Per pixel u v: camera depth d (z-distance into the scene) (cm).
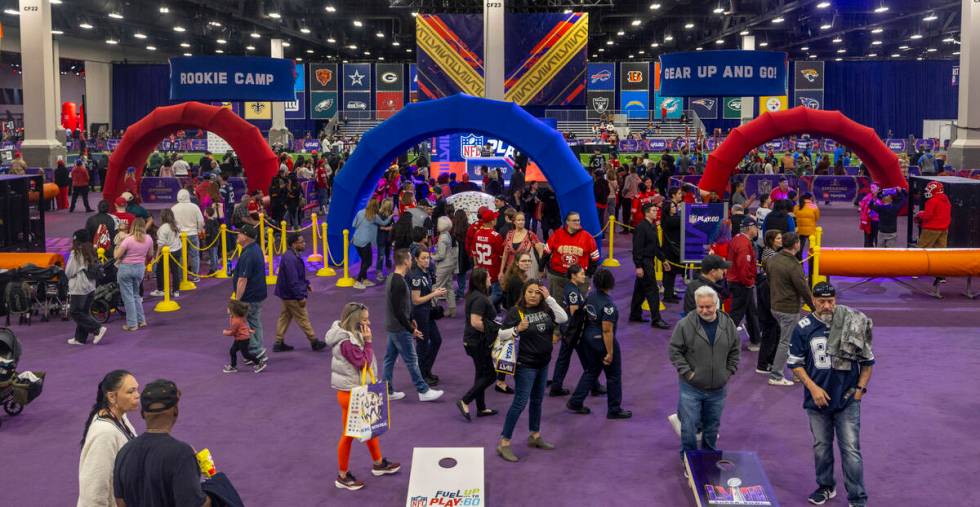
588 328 953
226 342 1316
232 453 863
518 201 2319
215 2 4516
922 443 880
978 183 1869
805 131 2402
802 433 914
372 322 1445
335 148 4544
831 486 738
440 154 3366
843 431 711
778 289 1060
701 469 733
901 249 1558
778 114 2389
